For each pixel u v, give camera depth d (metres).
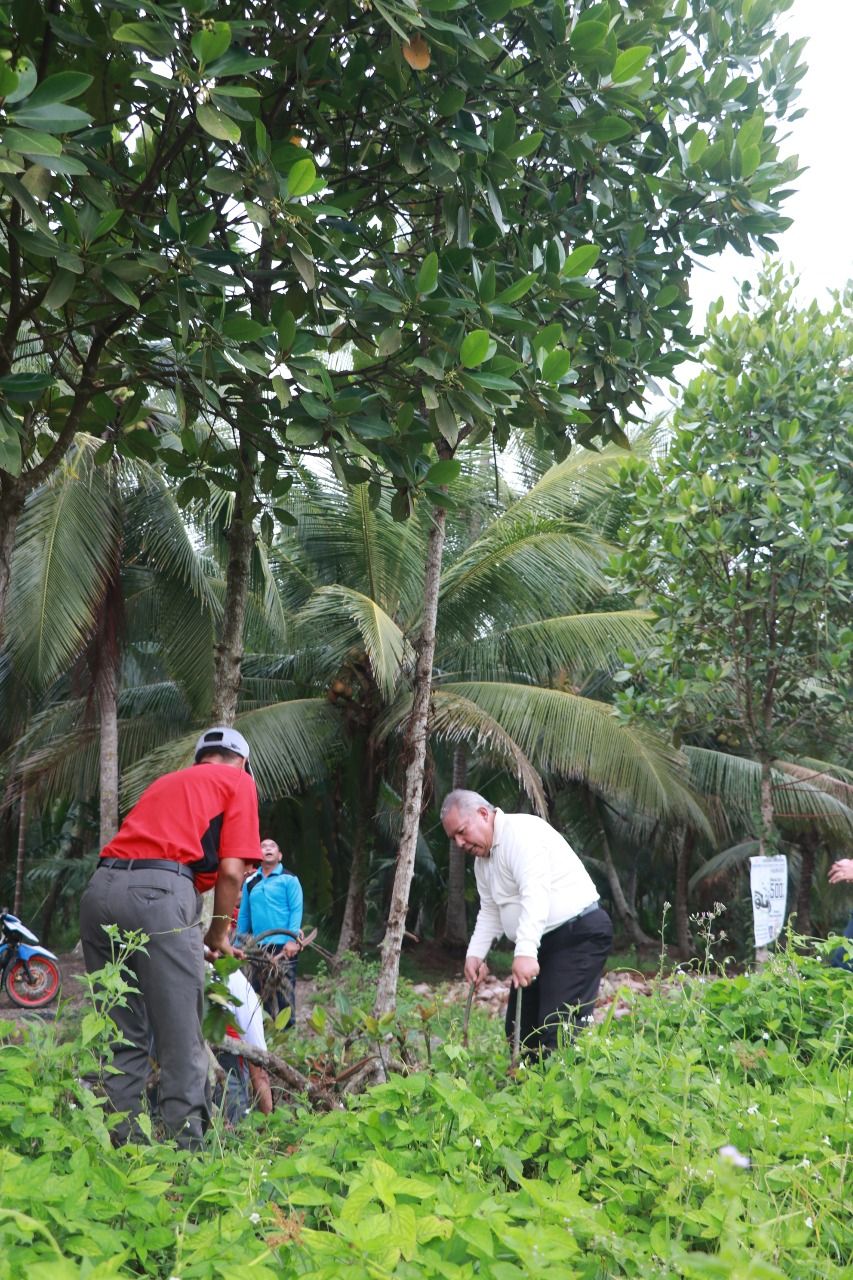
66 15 4.10
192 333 3.87
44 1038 2.75
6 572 4.04
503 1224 1.92
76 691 14.36
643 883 24.23
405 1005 5.07
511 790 19.42
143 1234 2.06
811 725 10.30
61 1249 1.88
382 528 13.06
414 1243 1.80
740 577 9.34
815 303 10.03
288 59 4.35
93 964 3.59
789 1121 2.80
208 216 3.65
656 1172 2.44
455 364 4.06
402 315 4.20
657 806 13.07
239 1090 4.22
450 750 19.42
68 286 3.48
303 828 17.84
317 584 14.30
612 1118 2.75
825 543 8.78
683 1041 3.70
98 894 3.56
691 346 5.42
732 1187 1.97
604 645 13.25
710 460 9.38
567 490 13.21
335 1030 4.43
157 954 3.46
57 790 15.52
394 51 3.89
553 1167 2.54
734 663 9.56
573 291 4.58
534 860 4.64
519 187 5.01
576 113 4.55
